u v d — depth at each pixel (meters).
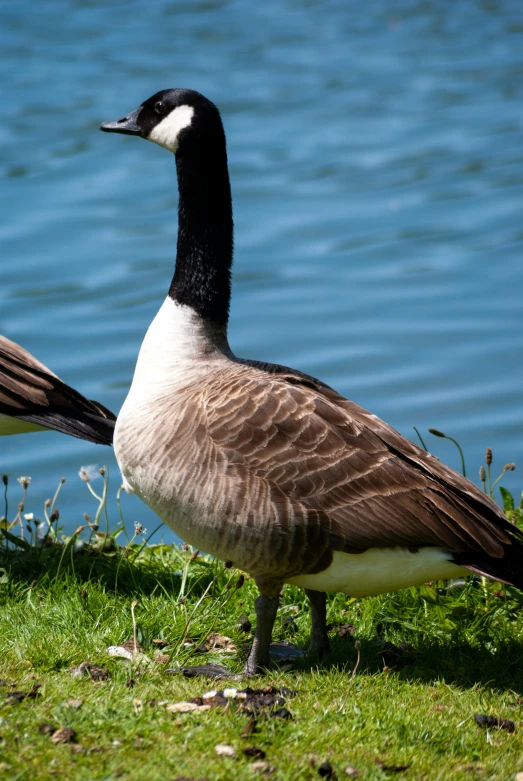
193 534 8.81
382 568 8.61
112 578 10.92
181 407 8.88
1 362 11.98
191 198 9.71
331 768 6.87
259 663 8.99
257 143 39.34
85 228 29.61
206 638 9.84
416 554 8.54
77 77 46.88
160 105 10.01
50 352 22.53
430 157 37.06
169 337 9.61
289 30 60.66
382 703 8.28
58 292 25.72
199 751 7.04
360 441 8.66
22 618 9.83
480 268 27.55
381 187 34.06
